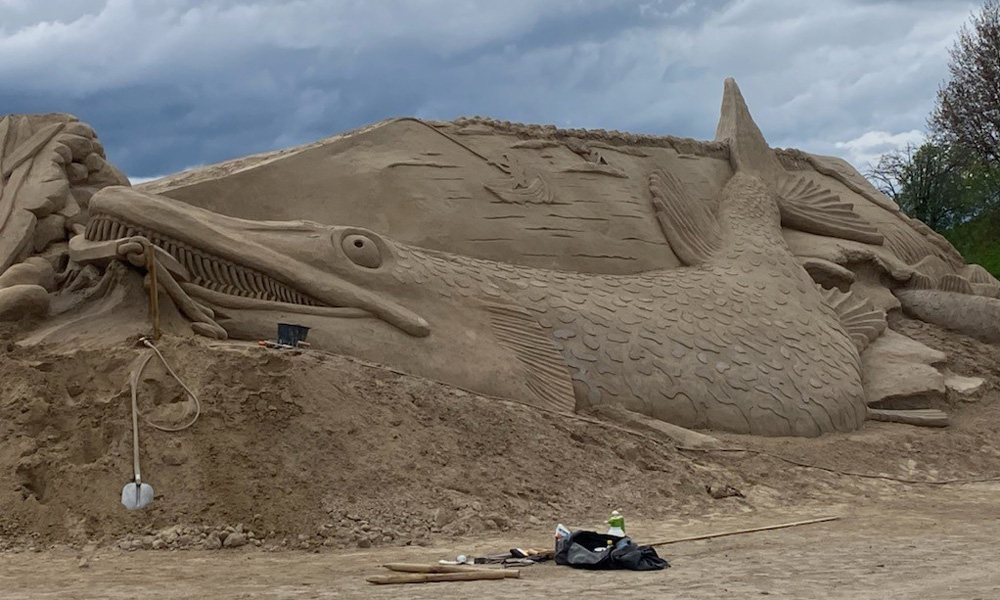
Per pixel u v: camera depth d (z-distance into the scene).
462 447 11.16
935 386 16.67
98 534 9.12
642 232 16.48
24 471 9.51
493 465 11.10
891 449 14.91
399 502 10.10
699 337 14.90
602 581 7.79
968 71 30.77
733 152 18.95
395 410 11.16
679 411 14.19
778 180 19.38
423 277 13.29
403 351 12.53
